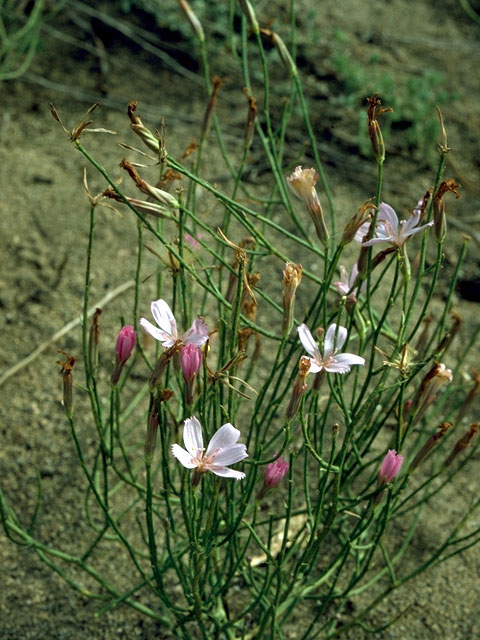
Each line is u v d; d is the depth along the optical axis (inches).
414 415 10.5
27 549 14.0
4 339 16.8
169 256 10.5
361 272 10.1
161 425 9.9
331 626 12.8
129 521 14.4
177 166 10.1
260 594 11.1
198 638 13.2
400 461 10.1
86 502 12.6
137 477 14.9
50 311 17.2
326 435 15.2
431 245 19.4
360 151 21.7
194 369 9.5
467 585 14.0
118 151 20.6
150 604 13.6
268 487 10.3
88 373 10.8
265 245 11.6
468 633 13.5
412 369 11.2
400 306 17.8
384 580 14.0
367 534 13.9
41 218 18.8
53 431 15.5
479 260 19.2
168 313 9.8
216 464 9.4
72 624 13.4
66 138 20.9
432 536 14.6
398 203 20.4
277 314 17.6
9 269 17.8
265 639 12.9
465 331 17.7
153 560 10.8
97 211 19.1
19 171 19.8
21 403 15.9
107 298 17.4
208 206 19.5
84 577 13.8
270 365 16.7
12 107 21.5
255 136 21.6
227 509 11.3
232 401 11.0
